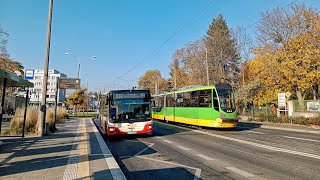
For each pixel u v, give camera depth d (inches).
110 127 639.8
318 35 1254.3
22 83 513.3
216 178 285.7
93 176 271.9
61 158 359.6
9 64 1608.0
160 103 1339.8
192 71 2247.8
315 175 294.0
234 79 2118.6
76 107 2554.1
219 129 903.1
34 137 601.3
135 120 645.9
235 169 324.5
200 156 412.2
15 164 322.0
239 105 1840.6
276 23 1402.6
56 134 670.5
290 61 1266.0
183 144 545.6
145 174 309.6
